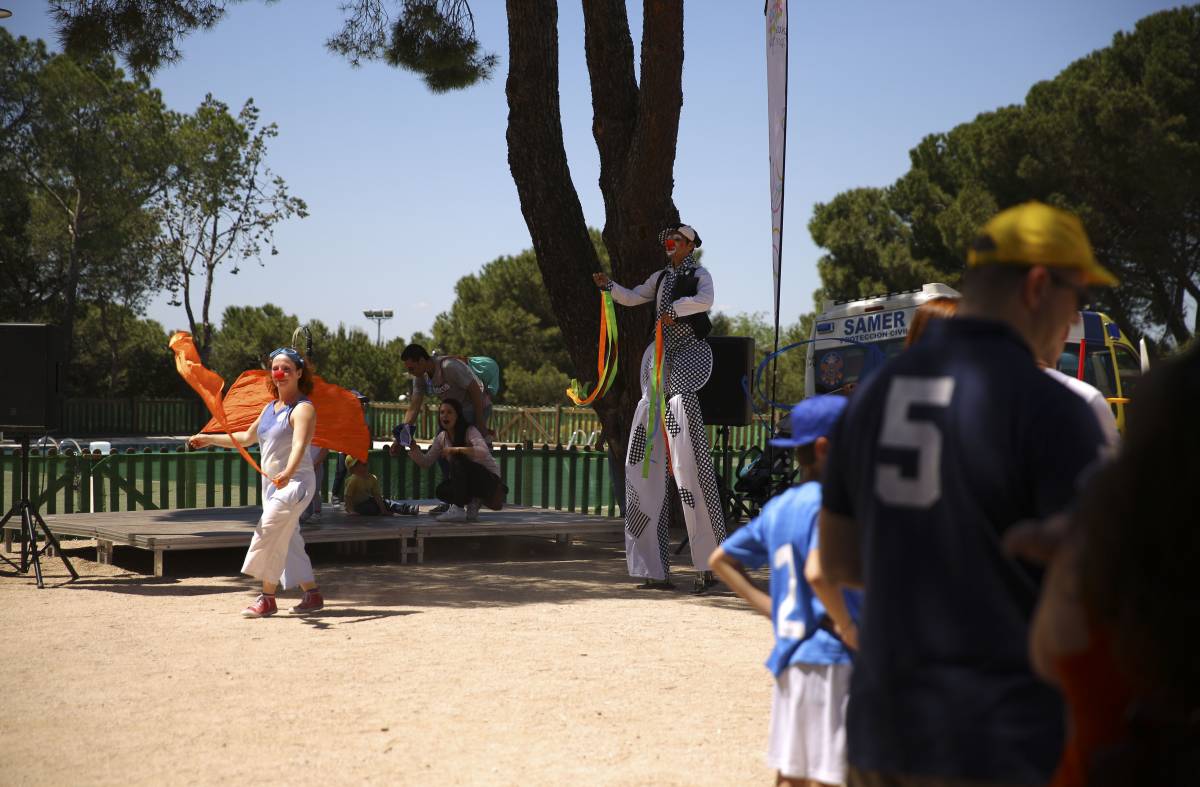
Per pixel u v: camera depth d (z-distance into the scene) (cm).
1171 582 165
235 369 4550
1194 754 167
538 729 512
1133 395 178
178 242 4344
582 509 1488
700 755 477
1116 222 2875
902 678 204
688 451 903
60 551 942
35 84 3625
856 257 3569
